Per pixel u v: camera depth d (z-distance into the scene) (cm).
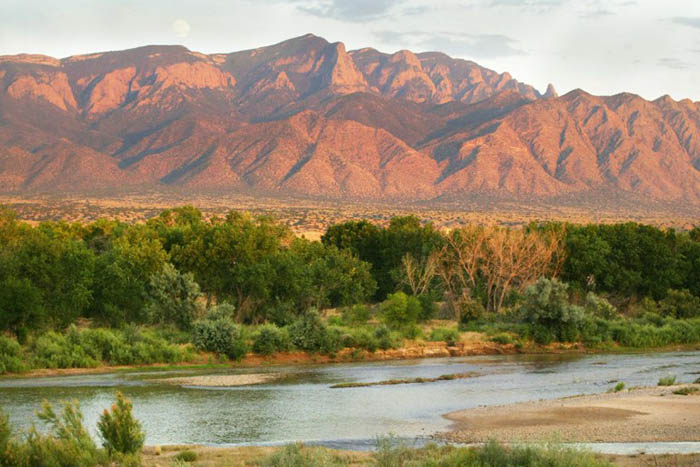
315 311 7694
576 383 5647
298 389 5334
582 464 2550
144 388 5341
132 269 8356
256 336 7412
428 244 11538
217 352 7169
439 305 11319
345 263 9956
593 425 3666
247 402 4700
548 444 2720
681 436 3375
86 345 6594
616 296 11388
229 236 9381
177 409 4422
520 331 8600
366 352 7762
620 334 8881
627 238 11162
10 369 6066
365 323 9012
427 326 9519
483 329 9031
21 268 7494
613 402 4350
